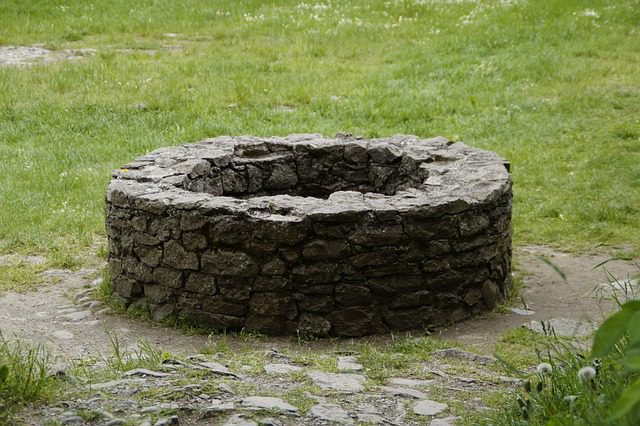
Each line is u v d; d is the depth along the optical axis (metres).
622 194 11.22
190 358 6.06
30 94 14.91
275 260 7.14
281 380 5.45
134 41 18.53
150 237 7.52
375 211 7.14
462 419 4.79
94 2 20.89
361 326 7.25
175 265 7.41
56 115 14.07
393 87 15.48
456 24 19.03
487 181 8.04
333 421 4.60
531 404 4.52
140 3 20.98
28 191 11.23
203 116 14.16
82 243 9.76
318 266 7.14
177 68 16.41
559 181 11.77
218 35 19.00
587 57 16.97
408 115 14.32
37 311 7.84
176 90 15.22
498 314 7.75
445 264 7.41
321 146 9.59
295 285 7.18
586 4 19.83
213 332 7.29
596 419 3.87
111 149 12.87
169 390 4.92
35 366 5.43
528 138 13.38
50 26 19.25
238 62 16.75
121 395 4.84
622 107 14.50
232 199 7.46
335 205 7.28
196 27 19.61
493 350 6.80
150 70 16.30
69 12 20.23
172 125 13.91
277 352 6.55
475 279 7.62
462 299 7.58
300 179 9.65
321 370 5.86
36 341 6.96
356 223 7.13
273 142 9.63
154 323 7.53
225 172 9.20
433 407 5.02
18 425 4.31
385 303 7.30
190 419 4.52
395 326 7.33
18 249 9.61
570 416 4.11
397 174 9.41
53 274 8.89
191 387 4.98
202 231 7.24
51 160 12.42
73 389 4.93
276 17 19.98
